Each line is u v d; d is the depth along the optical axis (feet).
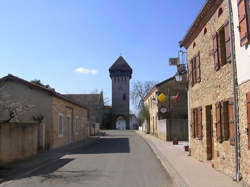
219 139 32.01
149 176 31.91
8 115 64.08
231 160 28.99
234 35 27.27
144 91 205.05
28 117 65.41
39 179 30.78
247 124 24.21
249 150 24.11
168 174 33.04
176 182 28.07
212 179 28.60
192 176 30.48
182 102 103.19
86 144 83.46
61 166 40.45
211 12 34.45
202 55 39.83
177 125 86.07
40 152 60.18
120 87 252.01
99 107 236.84
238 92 26.68
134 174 33.19
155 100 106.22
